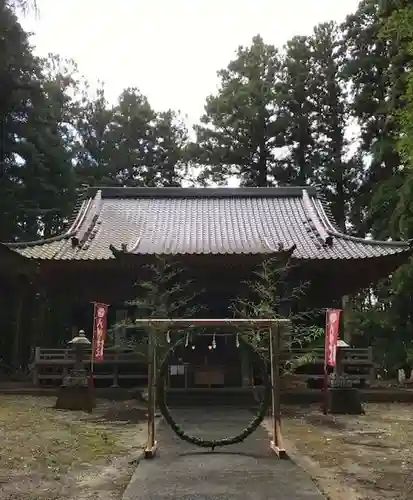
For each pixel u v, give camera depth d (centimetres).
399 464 852
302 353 1866
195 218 2394
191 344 1888
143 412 1448
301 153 4075
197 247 1894
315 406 1636
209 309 2033
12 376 2378
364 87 3494
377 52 3441
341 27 3766
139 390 1788
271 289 1705
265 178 4184
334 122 3947
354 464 850
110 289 2048
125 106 4728
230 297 2034
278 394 953
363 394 1752
